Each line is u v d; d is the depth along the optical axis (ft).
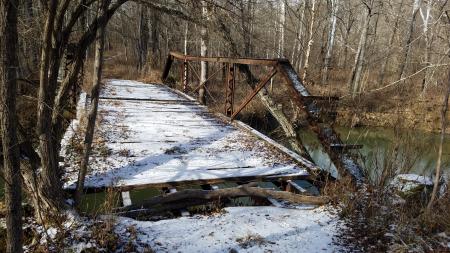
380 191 13.00
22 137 9.56
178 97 35.53
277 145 20.06
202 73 35.19
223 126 24.64
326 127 17.07
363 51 55.26
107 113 26.07
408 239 10.58
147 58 64.49
